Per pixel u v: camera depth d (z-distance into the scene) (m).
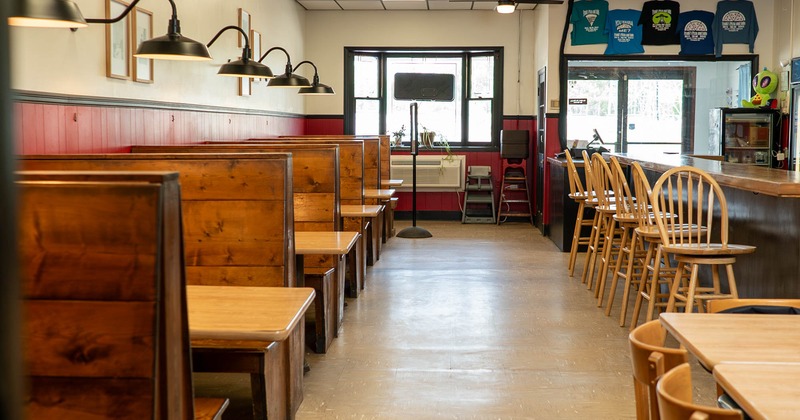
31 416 1.71
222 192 3.63
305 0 10.88
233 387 4.09
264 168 3.61
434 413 3.67
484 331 5.18
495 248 9.01
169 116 6.12
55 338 1.70
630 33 9.77
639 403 1.94
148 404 1.70
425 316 5.61
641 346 1.85
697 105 10.20
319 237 4.40
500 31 11.56
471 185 11.57
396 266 7.74
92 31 4.76
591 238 6.89
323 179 5.25
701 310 4.27
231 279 3.63
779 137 9.39
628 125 10.27
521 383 4.10
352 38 11.73
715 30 9.68
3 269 0.57
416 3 11.06
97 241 1.69
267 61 9.38
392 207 9.99
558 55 9.91
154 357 1.69
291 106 10.86
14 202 0.57
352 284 6.17
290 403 3.50
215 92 7.36
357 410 3.71
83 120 4.64
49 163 3.61
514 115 11.64
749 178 4.07
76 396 1.71
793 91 8.98
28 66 4.00
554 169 9.35
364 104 12.02
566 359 4.53
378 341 4.93
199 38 6.80
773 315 2.23
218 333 2.19
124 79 5.25
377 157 8.43
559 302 6.08
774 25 9.65
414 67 11.95
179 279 1.79
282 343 3.45
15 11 2.63
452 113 12.01
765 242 4.25
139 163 3.64
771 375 1.64
